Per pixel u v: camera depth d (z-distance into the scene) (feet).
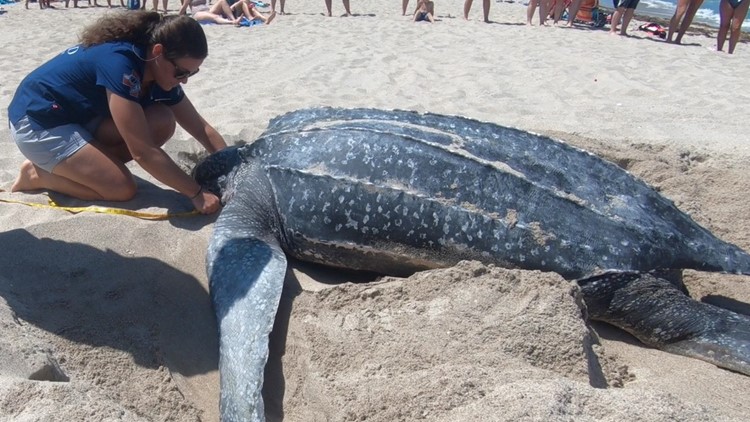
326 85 23.11
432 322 8.96
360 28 37.65
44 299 9.50
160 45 10.69
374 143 10.69
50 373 7.86
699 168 15.07
